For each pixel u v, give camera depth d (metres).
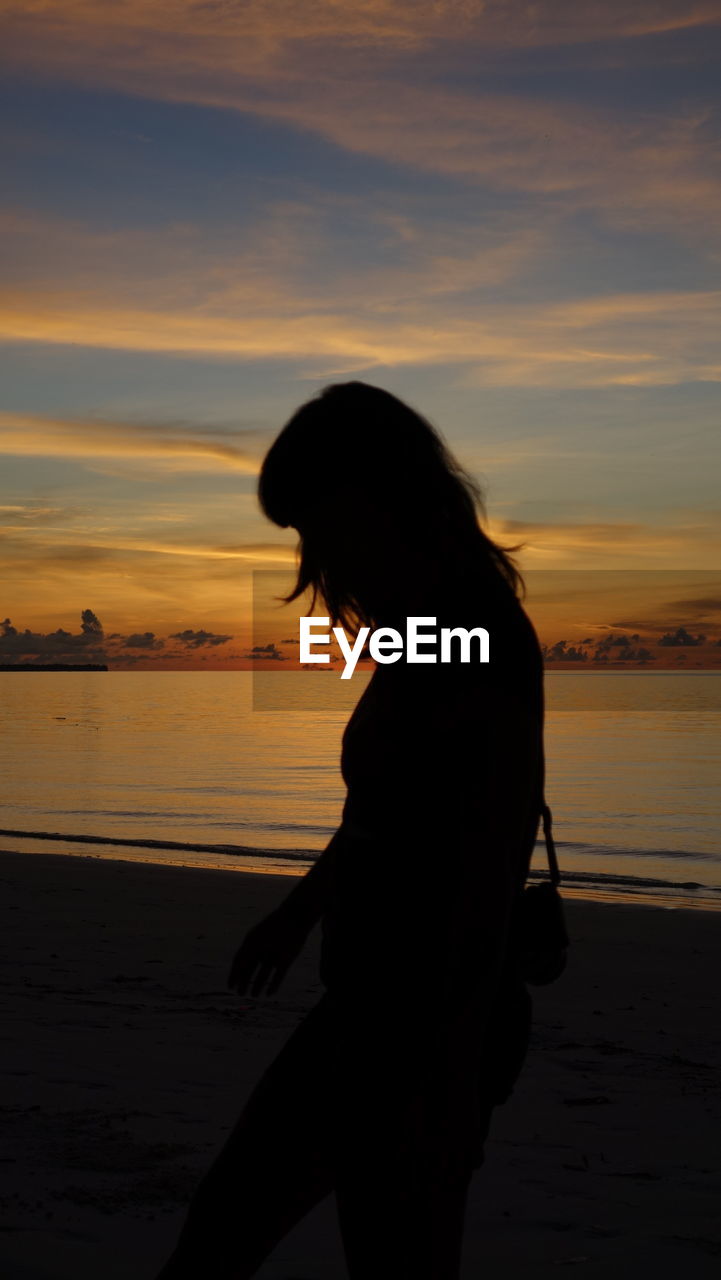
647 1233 3.16
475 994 1.24
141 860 21.09
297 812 32.34
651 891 18.06
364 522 1.42
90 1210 3.07
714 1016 7.68
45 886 14.91
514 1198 3.50
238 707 137.62
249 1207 1.51
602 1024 7.28
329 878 1.51
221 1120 4.11
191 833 26.80
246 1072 4.99
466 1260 2.93
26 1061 5.03
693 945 11.62
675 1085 5.34
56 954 9.29
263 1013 6.61
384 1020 1.40
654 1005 8.12
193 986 7.73
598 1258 2.95
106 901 13.49
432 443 1.46
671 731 73.75
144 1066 5.04
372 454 1.42
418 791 1.38
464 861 1.26
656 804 34.28
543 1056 6.05
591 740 66.25
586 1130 4.45
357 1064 1.40
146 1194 3.21
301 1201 1.52
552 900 1.45
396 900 1.41
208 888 15.17
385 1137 1.37
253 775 46.75
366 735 1.44
